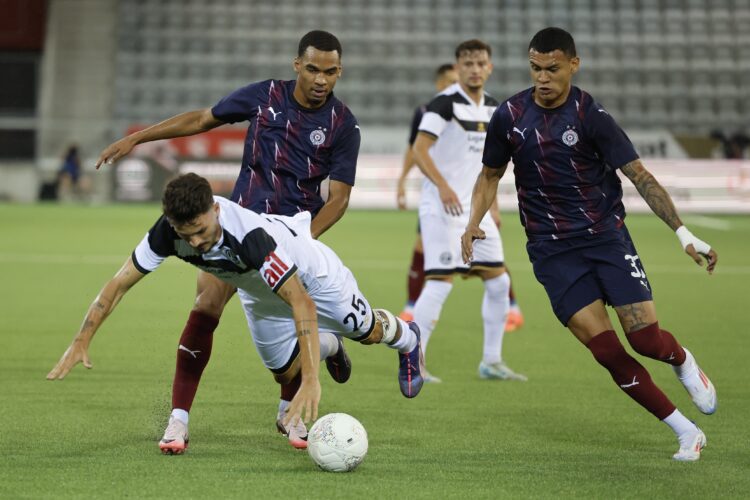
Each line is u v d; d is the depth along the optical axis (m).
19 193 85.12
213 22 102.00
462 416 20.22
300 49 18.23
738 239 61.59
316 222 18.62
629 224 73.25
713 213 79.94
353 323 17.02
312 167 18.69
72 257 49.12
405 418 19.95
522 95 17.41
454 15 102.62
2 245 53.62
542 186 17.28
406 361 18.86
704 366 25.62
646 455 17.11
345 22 102.31
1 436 17.70
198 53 100.25
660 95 96.75
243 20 102.44
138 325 31.19
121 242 55.69
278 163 18.52
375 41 100.62
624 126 95.00
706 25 101.69
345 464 15.40
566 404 21.55
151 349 27.22
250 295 16.22
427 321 24.80
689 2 102.94
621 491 14.69
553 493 14.53
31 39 97.69
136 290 39.47
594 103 16.97
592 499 14.25
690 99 96.75
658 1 103.00
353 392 22.48
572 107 16.95
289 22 102.44
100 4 100.81
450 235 24.66
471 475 15.51
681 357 17.22
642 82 97.62
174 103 97.06
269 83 18.77
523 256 52.84
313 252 16.31
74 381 23.02
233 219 14.73
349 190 18.91
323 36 18.16
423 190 25.47
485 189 18.30
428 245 24.84
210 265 15.21
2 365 24.80
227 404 20.91
